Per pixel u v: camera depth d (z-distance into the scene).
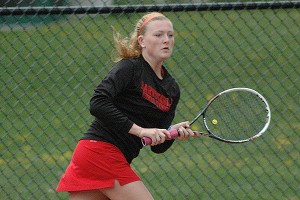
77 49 22.33
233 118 15.01
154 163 20.91
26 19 20.84
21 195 18.98
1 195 19.05
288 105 23.28
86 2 22.83
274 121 22.58
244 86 22.58
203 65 22.73
